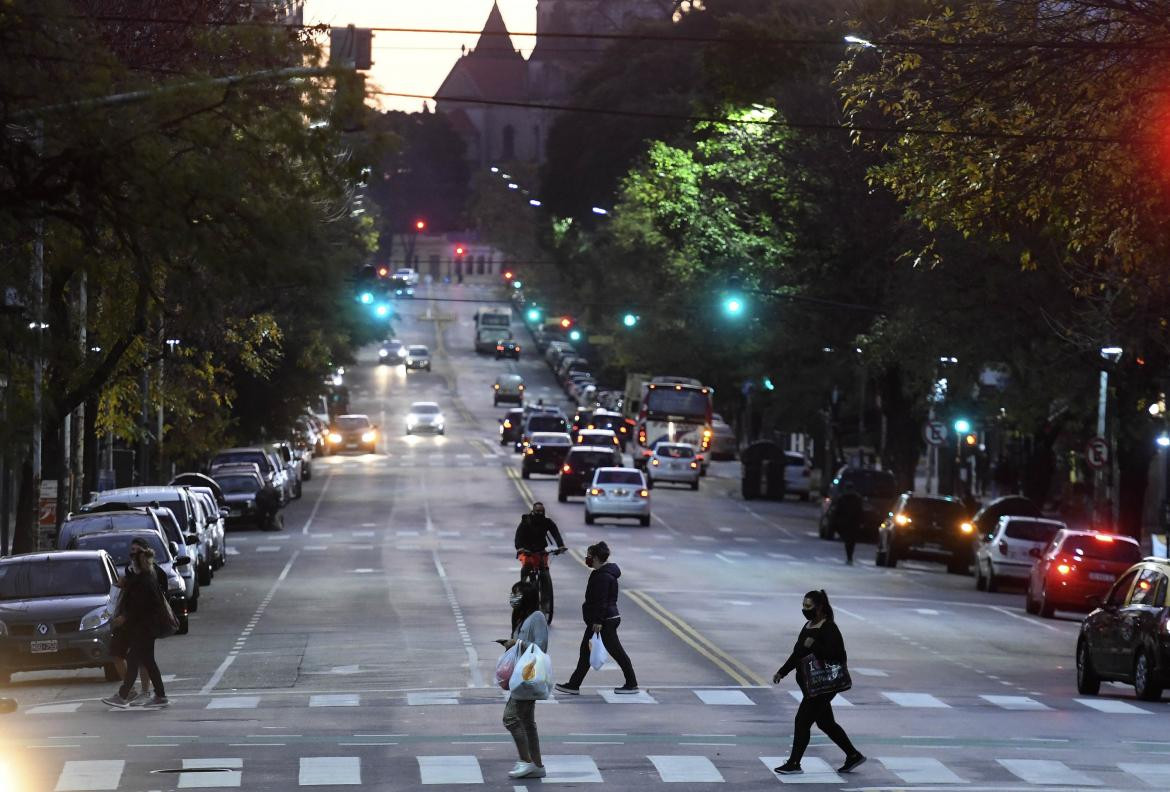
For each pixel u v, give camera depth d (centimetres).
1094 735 3672
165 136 2862
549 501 13112
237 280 2866
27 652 4694
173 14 5241
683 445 15288
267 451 12438
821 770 3172
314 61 2942
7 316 3081
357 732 3622
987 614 6981
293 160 3036
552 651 5228
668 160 12550
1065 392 8881
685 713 3959
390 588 7469
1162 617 4272
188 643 5562
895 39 4697
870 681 4666
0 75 2773
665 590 7431
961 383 9456
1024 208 4606
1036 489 11269
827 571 8838
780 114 10906
